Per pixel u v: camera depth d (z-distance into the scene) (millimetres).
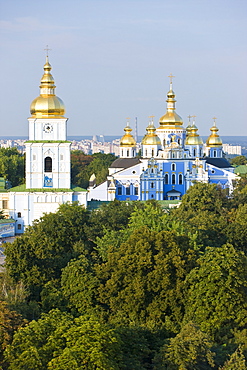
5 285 124188
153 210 156375
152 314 118125
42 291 126375
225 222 167375
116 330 104125
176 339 101250
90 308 122188
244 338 107125
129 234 146625
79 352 94250
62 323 101625
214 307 113938
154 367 99375
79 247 143500
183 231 142125
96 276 126750
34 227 156500
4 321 103062
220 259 117375
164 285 119375
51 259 134375
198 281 117688
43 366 95125
